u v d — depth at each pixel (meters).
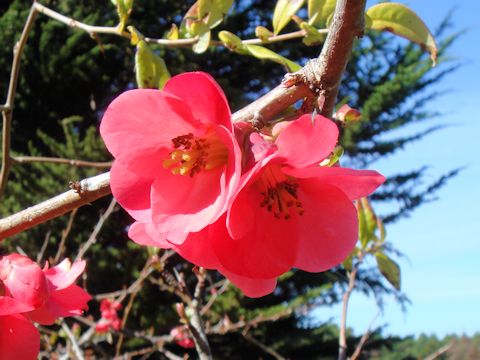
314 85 0.15
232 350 1.58
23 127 1.63
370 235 0.33
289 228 0.15
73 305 0.19
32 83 1.59
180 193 0.14
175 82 0.14
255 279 0.15
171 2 1.69
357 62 1.92
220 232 0.14
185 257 0.14
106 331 0.75
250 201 0.15
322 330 1.66
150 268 0.80
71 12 1.62
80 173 1.46
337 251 0.15
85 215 1.41
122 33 0.27
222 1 0.27
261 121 0.14
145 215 0.14
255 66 1.72
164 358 1.45
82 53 1.61
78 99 1.67
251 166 0.13
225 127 0.14
